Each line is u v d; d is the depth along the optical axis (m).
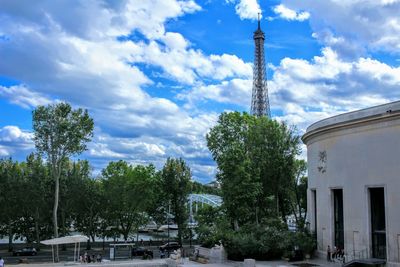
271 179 83.69
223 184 80.44
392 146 47.53
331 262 54.72
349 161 53.00
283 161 83.56
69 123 80.50
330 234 56.44
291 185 86.44
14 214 93.12
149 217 110.75
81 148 82.56
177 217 104.19
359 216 51.06
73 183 97.88
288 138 85.38
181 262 55.50
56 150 80.75
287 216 96.06
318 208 60.12
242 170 76.56
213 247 59.78
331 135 56.44
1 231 95.75
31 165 100.00
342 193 54.78
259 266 51.88
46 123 80.38
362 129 51.31
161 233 157.50
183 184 104.31
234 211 77.12
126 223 106.44
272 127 85.06
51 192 96.06
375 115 48.88
